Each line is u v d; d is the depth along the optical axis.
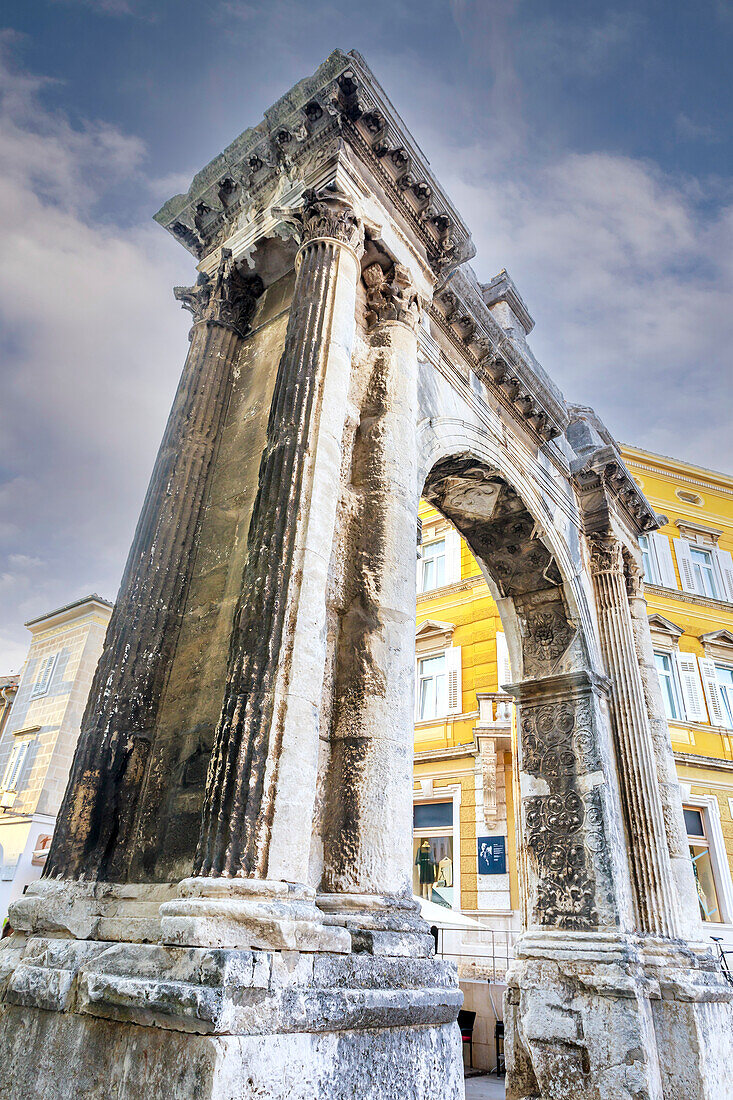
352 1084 3.80
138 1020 3.62
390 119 7.63
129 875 5.29
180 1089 3.20
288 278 8.19
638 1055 7.78
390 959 4.38
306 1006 3.64
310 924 3.91
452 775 17.28
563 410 11.73
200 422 7.39
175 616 6.37
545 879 9.87
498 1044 13.38
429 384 8.67
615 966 8.43
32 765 21.25
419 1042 4.37
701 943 10.07
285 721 4.44
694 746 18.88
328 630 5.76
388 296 7.59
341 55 7.36
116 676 5.93
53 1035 4.08
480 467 9.92
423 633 19.53
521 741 11.01
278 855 4.08
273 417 5.84
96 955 4.32
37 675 23.80
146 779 5.69
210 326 8.05
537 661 11.38
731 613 21.23
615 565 12.61
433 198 8.22
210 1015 3.21
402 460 6.62
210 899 3.81
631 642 11.93
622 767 10.73
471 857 16.11
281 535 5.12
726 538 23.02
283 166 7.91
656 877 9.84
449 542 20.70
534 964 8.98
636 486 13.59
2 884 19.05
